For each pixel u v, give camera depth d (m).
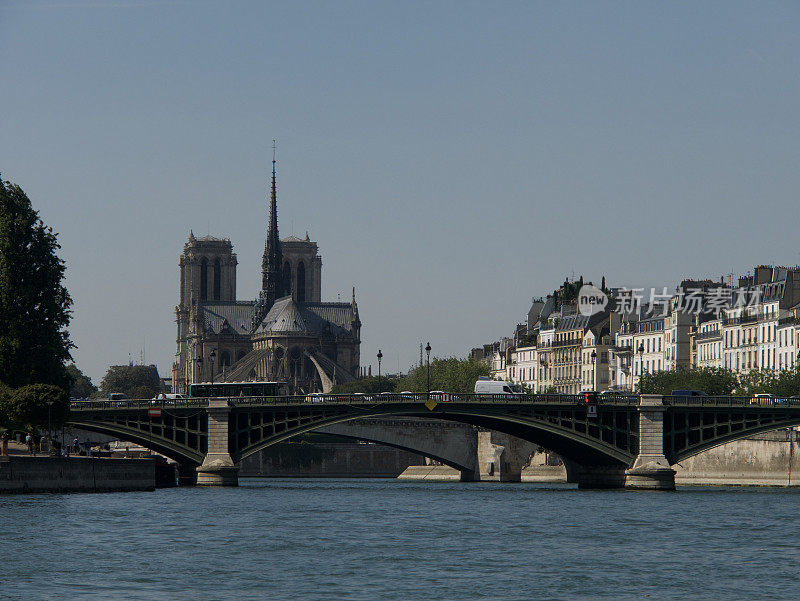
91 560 128.50
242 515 178.50
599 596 112.62
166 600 108.94
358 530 159.75
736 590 116.00
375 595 112.12
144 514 174.00
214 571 123.19
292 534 153.88
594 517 180.88
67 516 166.75
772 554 138.88
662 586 117.56
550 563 130.62
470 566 128.00
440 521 173.12
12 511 170.38
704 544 147.38
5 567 123.19
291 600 109.62
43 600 107.88
